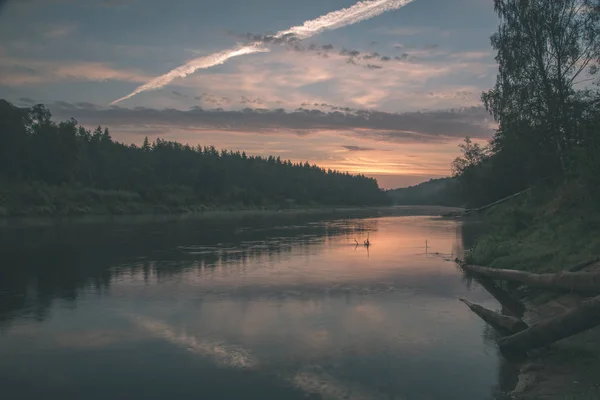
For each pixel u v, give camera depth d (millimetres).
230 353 8109
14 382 6902
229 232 39250
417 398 6199
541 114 30969
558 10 29781
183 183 141375
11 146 85000
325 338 8930
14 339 9016
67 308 11531
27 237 32938
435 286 14258
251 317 10562
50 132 93625
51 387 6707
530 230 22297
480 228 41656
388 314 10758
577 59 29359
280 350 8242
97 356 8008
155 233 37719
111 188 112062
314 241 30375
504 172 48938
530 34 30750
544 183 32594
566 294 10781
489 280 15273
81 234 36094
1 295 13070
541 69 30375
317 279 15547
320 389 6539
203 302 12133
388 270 17531
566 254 14250
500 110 33750
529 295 12336
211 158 170250
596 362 7016
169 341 8828
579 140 28047
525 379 6770
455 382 6738
